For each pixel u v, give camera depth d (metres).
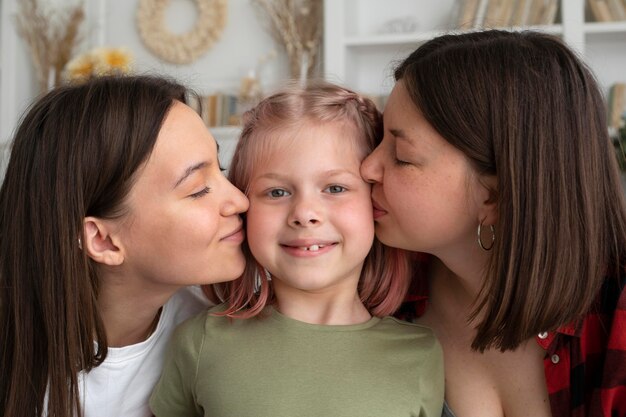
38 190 1.03
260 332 1.15
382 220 1.13
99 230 1.04
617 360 1.00
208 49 3.60
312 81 1.27
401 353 1.13
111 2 3.75
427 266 1.27
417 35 3.11
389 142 1.09
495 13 3.01
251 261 1.20
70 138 1.02
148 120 1.02
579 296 0.99
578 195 0.98
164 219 1.02
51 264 1.03
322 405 1.07
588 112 1.00
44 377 1.06
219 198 1.07
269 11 3.48
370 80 3.42
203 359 1.14
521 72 0.98
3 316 1.08
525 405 1.13
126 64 2.97
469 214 1.03
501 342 1.04
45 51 3.56
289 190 1.12
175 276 1.07
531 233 0.97
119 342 1.20
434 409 1.14
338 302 1.17
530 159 0.96
